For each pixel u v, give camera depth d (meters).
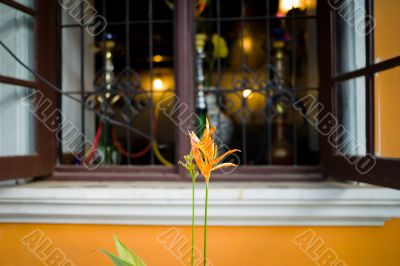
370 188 1.58
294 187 1.62
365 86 1.46
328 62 1.65
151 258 1.68
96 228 1.70
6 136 1.68
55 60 1.85
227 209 1.62
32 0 1.73
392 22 1.42
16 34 1.72
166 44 2.51
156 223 1.67
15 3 1.63
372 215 1.59
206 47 2.28
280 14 2.29
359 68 1.53
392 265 1.64
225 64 2.47
